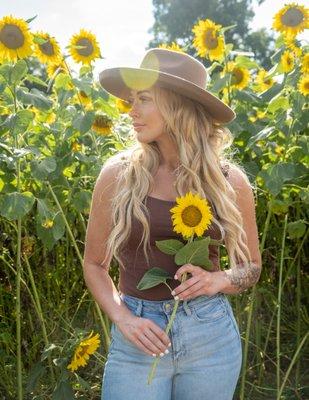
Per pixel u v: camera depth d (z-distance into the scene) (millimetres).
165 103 2186
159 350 2109
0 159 2924
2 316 3705
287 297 4215
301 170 3438
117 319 2162
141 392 2178
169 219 2156
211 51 3688
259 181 3500
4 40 2939
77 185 3514
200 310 2176
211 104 2213
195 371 2188
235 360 2236
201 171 2221
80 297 3957
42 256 3799
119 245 2201
